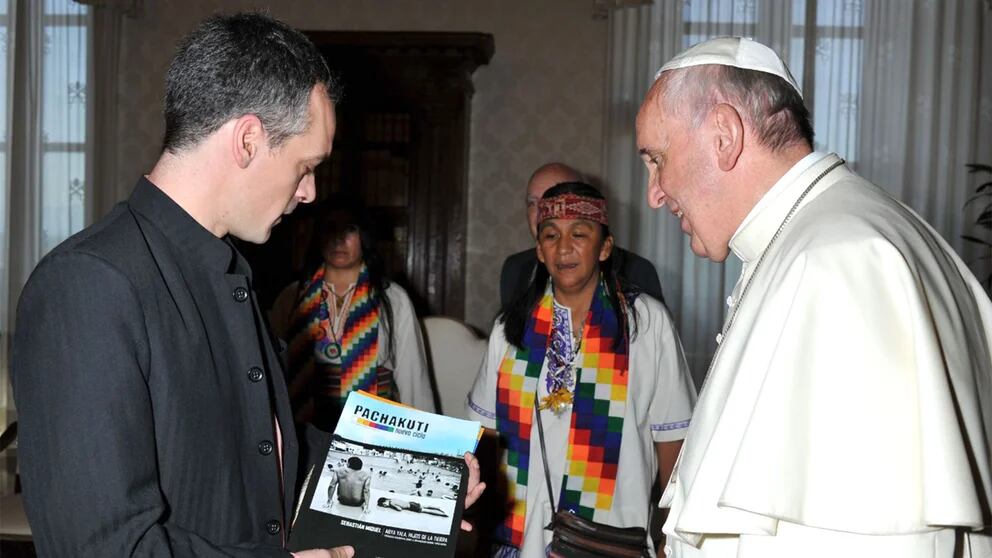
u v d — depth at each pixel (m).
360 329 3.46
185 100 1.41
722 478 1.34
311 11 7.18
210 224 1.45
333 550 1.50
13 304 6.96
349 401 1.75
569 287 2.58
